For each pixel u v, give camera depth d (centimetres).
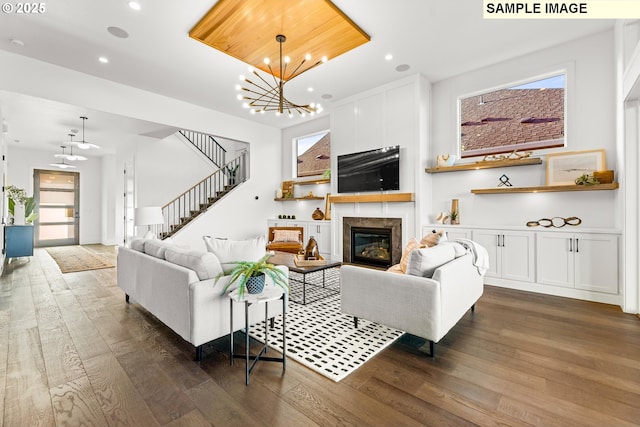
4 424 154
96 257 675
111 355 227
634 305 311
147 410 165
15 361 217
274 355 227
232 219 671
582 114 382
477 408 166
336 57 416
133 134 675
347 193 573
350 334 264
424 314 224
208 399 175
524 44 392
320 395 179
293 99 574
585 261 354
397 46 389
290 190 740
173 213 753
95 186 978
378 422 156
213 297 222
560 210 399
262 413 163
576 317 301
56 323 289
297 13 306
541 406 167
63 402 171
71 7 306
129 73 450
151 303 274
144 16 321
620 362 214
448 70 463
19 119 548
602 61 368
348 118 568
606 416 159
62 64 421
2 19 324
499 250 414
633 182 312
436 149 509
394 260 514
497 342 247
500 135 452
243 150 884
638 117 309
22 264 588
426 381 192
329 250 625
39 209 884
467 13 324
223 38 347
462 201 480
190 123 580
